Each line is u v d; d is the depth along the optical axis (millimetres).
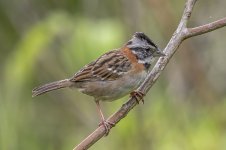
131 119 12070
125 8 13188
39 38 11586
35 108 13977
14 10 14289
